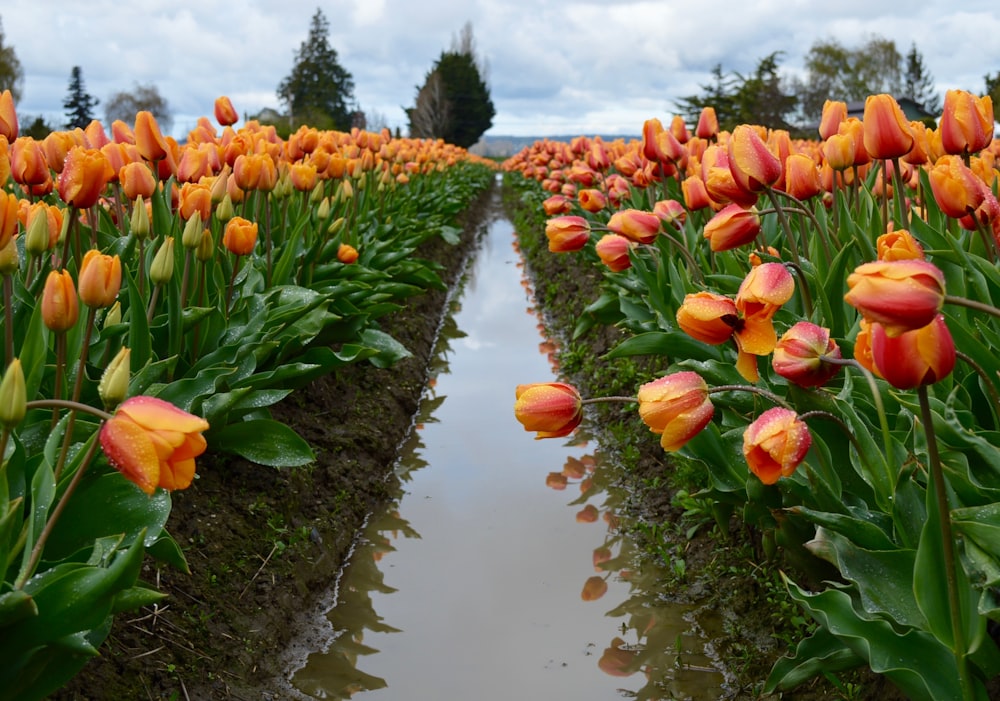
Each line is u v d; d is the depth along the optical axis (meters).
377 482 5.38
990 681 2.35
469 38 89.00
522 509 5.28
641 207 7.13
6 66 40.94
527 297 12.75
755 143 3.23
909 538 2.43
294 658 3.60
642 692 3.35
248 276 4.83
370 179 9.07
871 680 2.84
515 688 3.42
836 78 49.28
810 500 2.79
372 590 4.28
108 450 1.86
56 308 2.42
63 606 2.05
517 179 27.19
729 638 3.60
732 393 3.46
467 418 7.08
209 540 3.78
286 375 4.22
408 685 3.45
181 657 3.12
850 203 4.80
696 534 4.43
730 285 4.21
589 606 4.08
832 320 3.41
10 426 1.98
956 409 2.60
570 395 2.46
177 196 5.00
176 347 3.91
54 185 4.39
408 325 8.67
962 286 3.10
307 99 86.06
